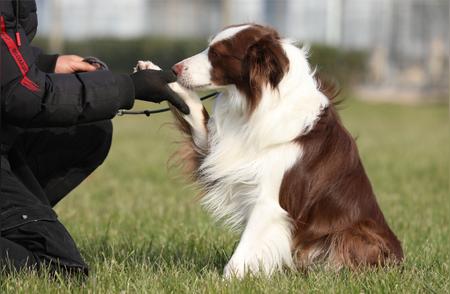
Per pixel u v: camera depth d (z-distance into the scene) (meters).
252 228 6.87
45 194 7.18
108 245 8.61
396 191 13.92
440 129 29.81
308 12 48.28
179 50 40.91
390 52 49.66
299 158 6.87
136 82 6.64
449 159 19.55
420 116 36.09
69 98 6.18
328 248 7.04
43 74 6.18
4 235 6.37
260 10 48.03
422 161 18.84
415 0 49.84
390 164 18.16
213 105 7.37
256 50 6.91
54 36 41.59
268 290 6.37
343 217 7.05
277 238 6.88
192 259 7.87
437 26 49.66
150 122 31.11
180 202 12.38
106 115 6.38
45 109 6.13
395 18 49.78
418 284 6.71
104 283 6.51
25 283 6.16
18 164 6.82
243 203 7.19
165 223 10.32
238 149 7.07
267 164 6.88
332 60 42.53
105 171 16.61
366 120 33.06
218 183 7.27
